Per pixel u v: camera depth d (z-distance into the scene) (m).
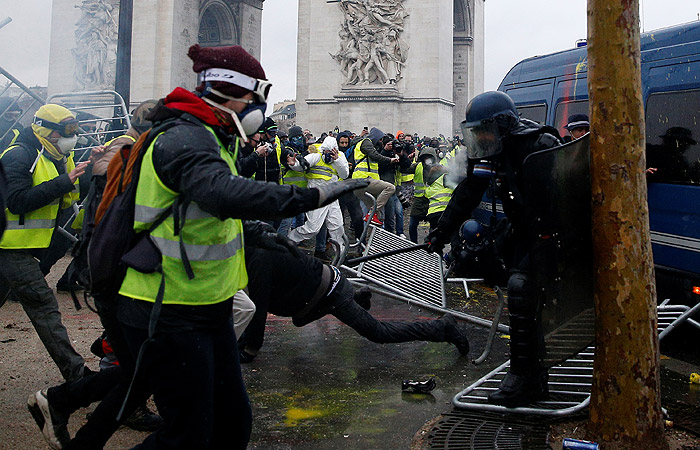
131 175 3.29
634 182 4.36
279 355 7.13
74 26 38.09
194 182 3.00
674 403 5.66
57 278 11.36
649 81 8.48
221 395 3.46
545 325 4.72
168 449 3.24
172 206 3.19
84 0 38.12
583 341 4.95
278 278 5.97
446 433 4.99
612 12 4.33
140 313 3.24
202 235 3.20
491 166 5.20
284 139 14.29
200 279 3.22
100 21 37.88
